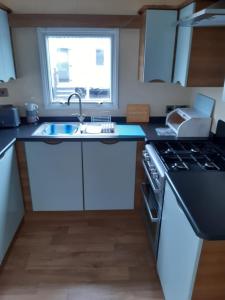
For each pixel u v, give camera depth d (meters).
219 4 1.35
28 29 2.36
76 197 2.44
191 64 1.89
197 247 1.08
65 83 2.61
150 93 2.62
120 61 2.50
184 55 1.93
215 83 1.95
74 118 2.67
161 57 2.16
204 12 1.24
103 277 1.89
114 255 2.10
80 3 2.30
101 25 2.33
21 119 2.65
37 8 2.30
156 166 1.71
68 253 2.11
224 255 1.09
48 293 1.76
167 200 1.52
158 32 2.08
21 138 2.17
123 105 2.66
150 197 2.02
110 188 2.41
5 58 2.20
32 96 2.59
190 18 1.48
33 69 2.50
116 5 2.32
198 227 1.03
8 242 2.06
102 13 2.34
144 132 2.34
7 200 2.02
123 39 2.42
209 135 2.20
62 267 1.98
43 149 2.23
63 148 2.24
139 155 2.29
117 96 2.61
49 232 2.36
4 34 2.19
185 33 1.91
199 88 2.42
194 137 2.20
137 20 2.33
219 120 2.04
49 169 2.31
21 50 2.42
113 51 2.46
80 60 2.52
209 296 1.19
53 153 2.25
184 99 2.66
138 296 1.75
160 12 2.03
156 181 1.73
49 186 2.38
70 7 2.31
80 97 2.54
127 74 2.55
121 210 2.56
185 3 1.84
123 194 2.45
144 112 2.65
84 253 2.12
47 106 2.63
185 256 1.22
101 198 2.45
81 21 2.31
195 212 1.13
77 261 2.03
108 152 2.27
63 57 2.51
